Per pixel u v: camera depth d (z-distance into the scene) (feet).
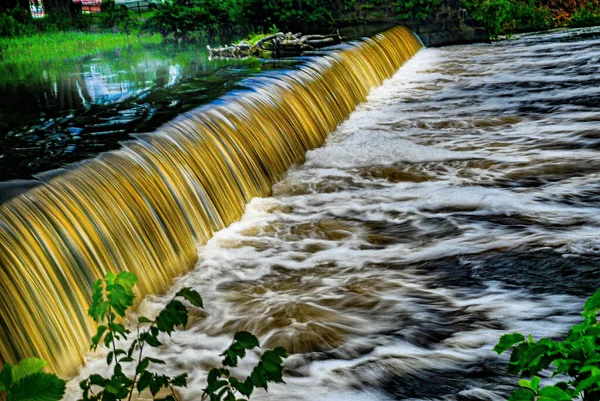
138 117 31.01
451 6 85.92
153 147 26.00
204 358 18.86
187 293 10.00
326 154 36.86
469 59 72.84
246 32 80.23
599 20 100.89
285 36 56.65
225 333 20.08
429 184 32.09
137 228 22.53
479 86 56.75
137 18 93.04
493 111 47.16
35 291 17.76
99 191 21.91
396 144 38.81
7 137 28.14
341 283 22.75
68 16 99.25
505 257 23.80
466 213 28.19
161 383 10.07
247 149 31.63
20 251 17.87
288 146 35.96
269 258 24.89
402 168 34.53
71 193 20.98
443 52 80.18
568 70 61.62
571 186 30.83
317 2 84.23
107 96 37.81
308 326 20.13
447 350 18.66
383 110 49.44
